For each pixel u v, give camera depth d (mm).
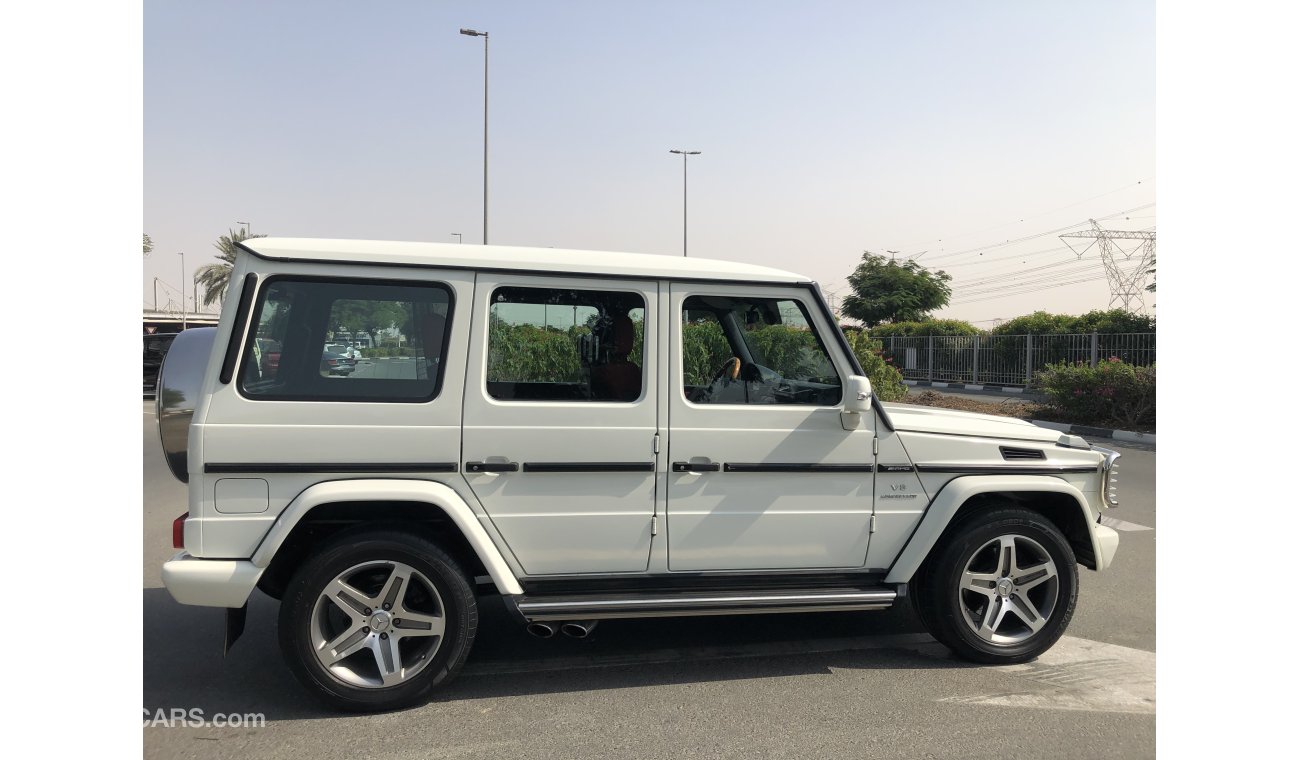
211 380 3352
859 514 3939
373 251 3527
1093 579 5613
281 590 3834
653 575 3783
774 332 3949
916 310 43531
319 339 3471
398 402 3494
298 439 3396
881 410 3951
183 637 4414
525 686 3789
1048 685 3826
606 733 3320
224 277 44688
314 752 3148
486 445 3559
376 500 3412
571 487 3650
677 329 3779
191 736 3281
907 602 5062
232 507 3359
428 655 3518
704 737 3287
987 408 17172
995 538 3988
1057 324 21312
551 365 3678
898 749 3199
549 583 3697
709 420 3773
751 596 3756
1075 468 4203
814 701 3637
